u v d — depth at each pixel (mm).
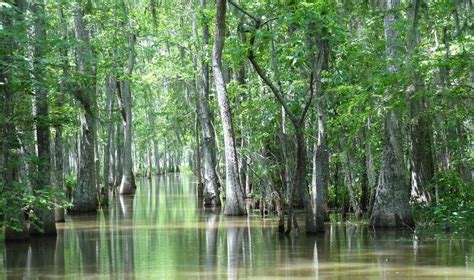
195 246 16266
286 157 21688
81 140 28500
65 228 21734
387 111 16203
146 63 42281
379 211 18672
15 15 15102
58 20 23578
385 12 16703
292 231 19000
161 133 56500
